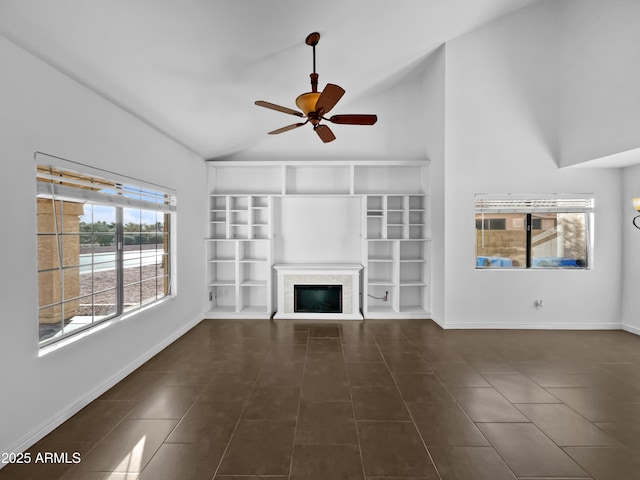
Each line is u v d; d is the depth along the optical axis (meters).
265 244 5.16
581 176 4.24
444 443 1.96
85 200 2.37
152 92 2.71
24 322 1.88
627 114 3.30
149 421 2.18
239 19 2.23
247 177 5.14
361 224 5.08
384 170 5.15
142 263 3.32
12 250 1.80
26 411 1.89
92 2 1.71
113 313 2.85
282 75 3.23
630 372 2.98
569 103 4.03
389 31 3.37
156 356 3.35
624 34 3.32
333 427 2.12
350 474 1.71
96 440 1.97
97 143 2.48
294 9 2.36
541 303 4.31
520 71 4.23
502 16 4.16
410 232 5.13
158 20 1.99
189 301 4.25
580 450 1.90
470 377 2.88
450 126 4.27
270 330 4.23
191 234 4.28
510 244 4.40
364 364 3.16
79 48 1.98
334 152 5.12
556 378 2.86
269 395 2.54
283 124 4.56
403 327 4.38
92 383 2.46
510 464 1.78
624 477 1.69
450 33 4.03
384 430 2.09
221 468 1.74
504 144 4.27
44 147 2.00
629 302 4.18
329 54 3.24
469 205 4.29
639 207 3.74
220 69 2.74
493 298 4.32
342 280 4.80
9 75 1.77
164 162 3.54
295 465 1.77
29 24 1.71
